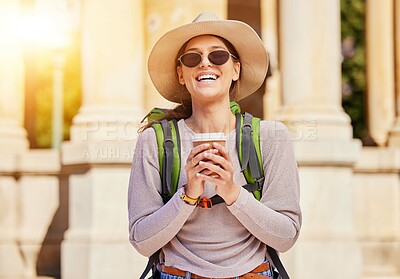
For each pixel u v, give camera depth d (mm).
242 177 5008
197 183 4699
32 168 17047
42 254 16938
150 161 5055
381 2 21312
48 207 17047
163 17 17094
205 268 4918
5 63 18031
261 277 5008
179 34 5125
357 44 40188
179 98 5445
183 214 4785
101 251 15383
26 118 20109
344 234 15875
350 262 15875
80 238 15586
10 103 18016
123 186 15562
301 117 16219
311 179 15875
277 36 17938
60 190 17000
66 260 15727
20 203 17125
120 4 16219
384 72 21125
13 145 17781
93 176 15516
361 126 39938
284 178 5027
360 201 17359
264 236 4867
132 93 16125
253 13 17906
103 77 16062
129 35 16234
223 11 17547
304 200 15852
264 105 17375
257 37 5148
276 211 5000
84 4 16438
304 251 15648
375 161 17359
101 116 15773
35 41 20656
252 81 5434
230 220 4953
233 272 4918
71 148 15875
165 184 5008
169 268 5031
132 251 15500
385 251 17359
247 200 4766
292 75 16484
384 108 21016
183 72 5145
